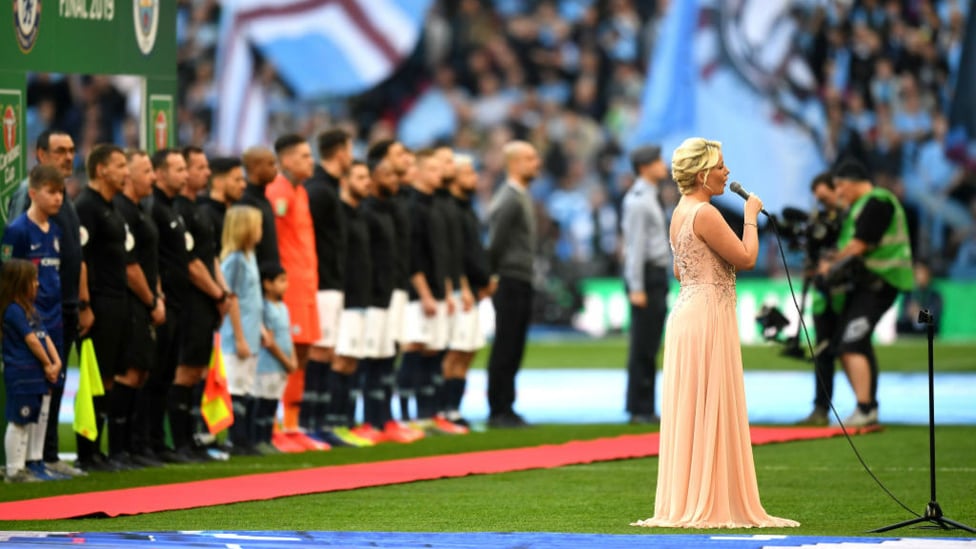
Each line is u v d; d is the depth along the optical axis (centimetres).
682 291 3375
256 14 10338
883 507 3716
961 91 10025
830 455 4891
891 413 6481
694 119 10162
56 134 4212
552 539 3100
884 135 9994
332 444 5209
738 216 10069
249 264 4834
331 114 10456
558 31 10431
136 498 3766
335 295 5178
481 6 10494
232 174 4822
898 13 10062
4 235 4144
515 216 5959
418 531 3275
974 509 3662
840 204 5888
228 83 10338
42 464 4219
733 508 3341
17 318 4059
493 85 10488
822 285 5788
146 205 4600
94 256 4334
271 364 4928
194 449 4766
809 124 9994
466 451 5056
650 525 3328
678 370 3338
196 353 4666
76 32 4762
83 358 4297
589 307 10075
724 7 10112
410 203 5662
